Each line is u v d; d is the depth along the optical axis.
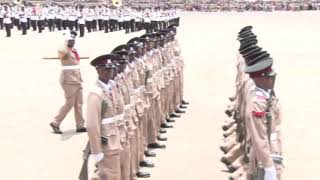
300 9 92.00
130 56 11.79
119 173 9.30
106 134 9.13
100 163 9.15
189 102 19.94
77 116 15.59
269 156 7.57
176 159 13.15
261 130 7.63
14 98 20.19
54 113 17.88
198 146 14.27
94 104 8.90
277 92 21.83
